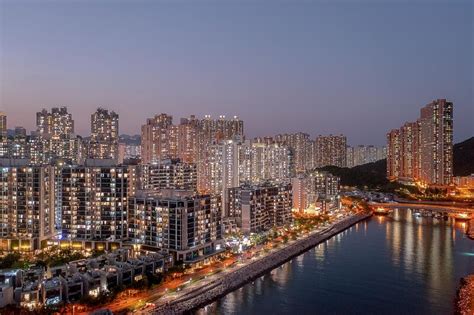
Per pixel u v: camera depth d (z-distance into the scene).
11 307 190.25
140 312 198.88
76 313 196.25
